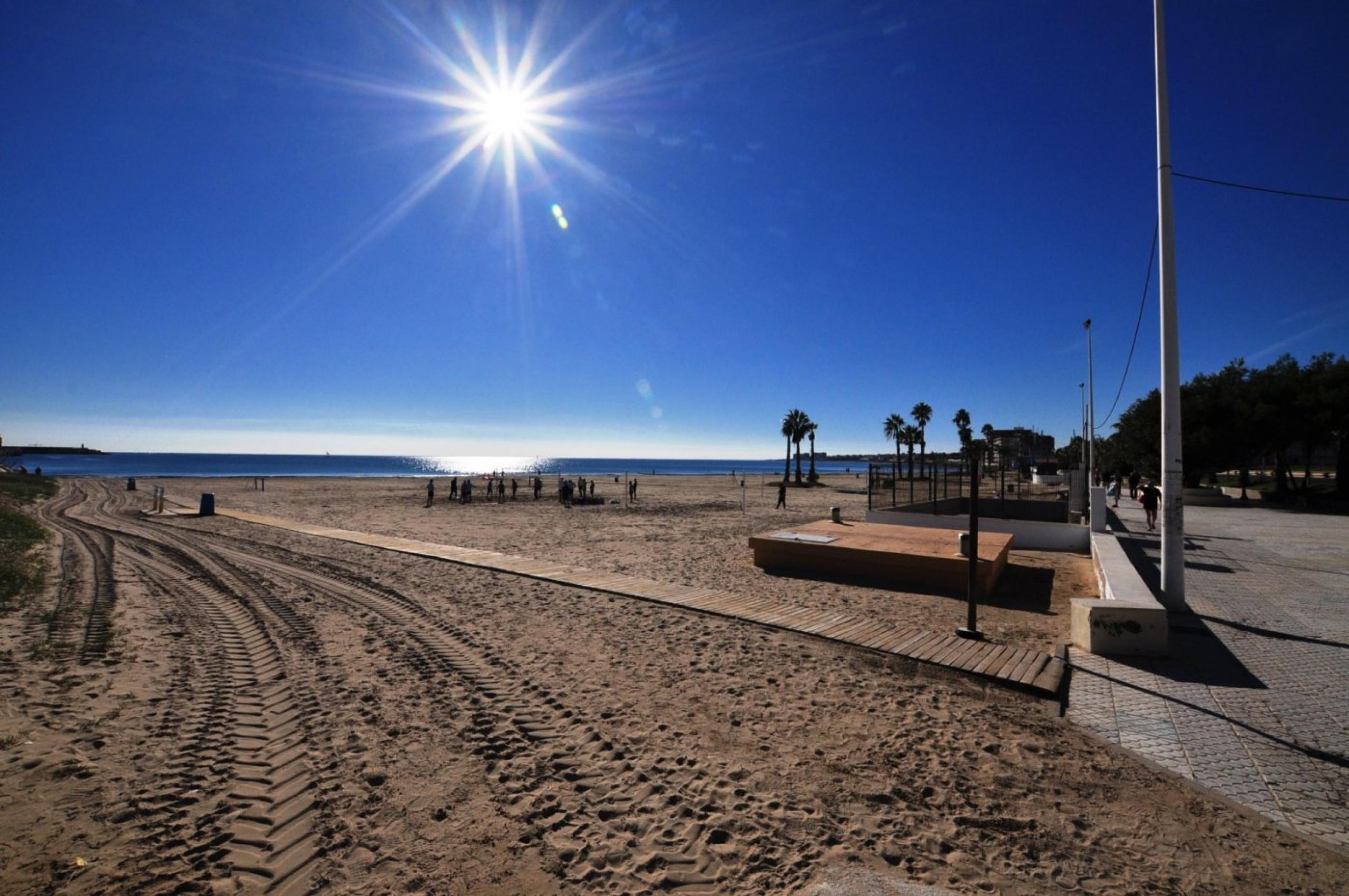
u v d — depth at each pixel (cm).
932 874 327
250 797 393
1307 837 364
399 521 2325
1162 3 889
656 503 3603
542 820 376
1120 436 4178
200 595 973
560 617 889
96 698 546
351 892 305
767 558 1341
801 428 6694
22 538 1463
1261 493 3222
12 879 304
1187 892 315
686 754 468
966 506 2322
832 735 507
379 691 586
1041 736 506
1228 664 673
